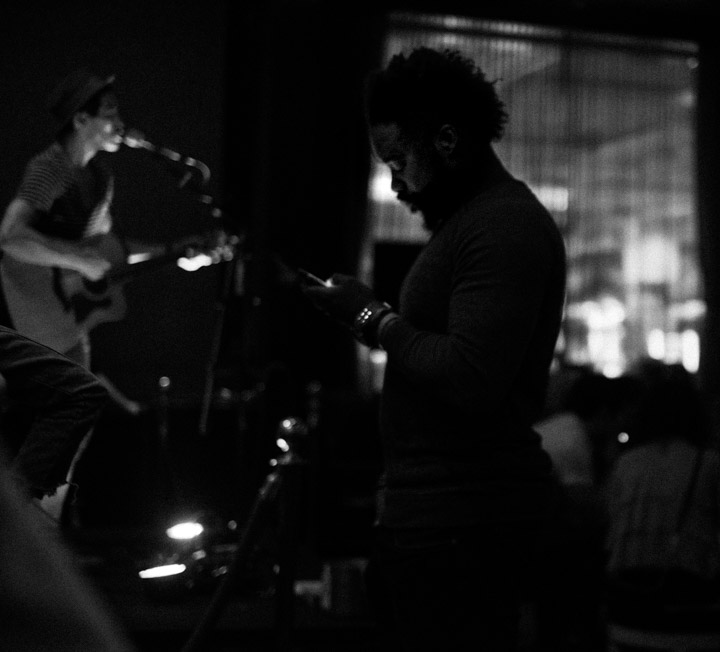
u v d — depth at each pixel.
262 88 7.56
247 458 6.09
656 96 8.88
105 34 7.24
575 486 5.48
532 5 8.43
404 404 2.22
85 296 4.37
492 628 2.12
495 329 2.05
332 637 3.67
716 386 8.64
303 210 7.86
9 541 0.67
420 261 2.27
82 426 2.06
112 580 4.40
